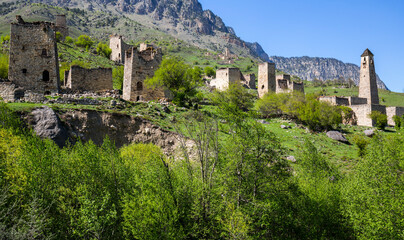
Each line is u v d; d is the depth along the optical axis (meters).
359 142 48.28
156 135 40.84
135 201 22.86
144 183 23.48
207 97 71.88
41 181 22.88
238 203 25.58
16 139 25.22
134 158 31.11
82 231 21.45
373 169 30.98
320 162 37.59
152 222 21.58
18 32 45.47
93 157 25.27
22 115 35.72
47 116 36.38
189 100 57.47
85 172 24.58
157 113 46.03
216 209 24.70
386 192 28.22
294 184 28.55
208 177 26.64
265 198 27.16
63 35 135.50
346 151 49.88
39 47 46.19
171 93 57.56
